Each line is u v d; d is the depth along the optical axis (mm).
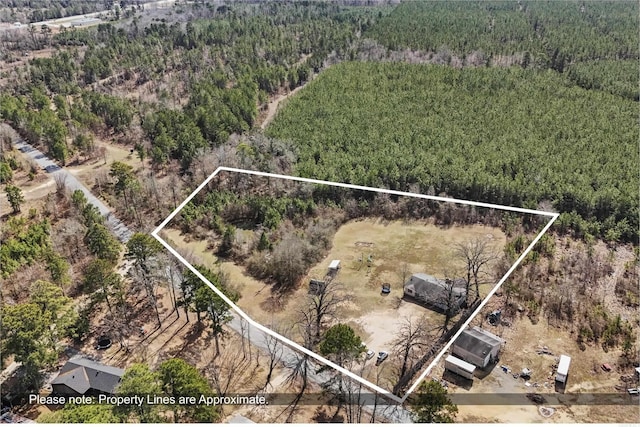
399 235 63719
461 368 44438
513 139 87438
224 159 79812
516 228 65750
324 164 79375
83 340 50750
